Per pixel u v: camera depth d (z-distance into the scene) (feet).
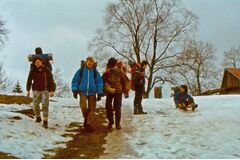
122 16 145.07
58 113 39.14
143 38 144.15
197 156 24.16
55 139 28.04
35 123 31.53
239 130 31.50
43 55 36.86
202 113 40.88
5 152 23.02
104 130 32.45
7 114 32.17
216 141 27.99
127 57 144.15
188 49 149.07
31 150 24.31
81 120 36.40
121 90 33.27
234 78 149.59
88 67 32.01
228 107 43.83
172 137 29.53
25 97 48.34
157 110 45.01
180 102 44.50
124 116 40.14
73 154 24.48
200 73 177.06
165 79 145.18
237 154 24.57
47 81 31.65
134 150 25.57
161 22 143.02
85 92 31.68
